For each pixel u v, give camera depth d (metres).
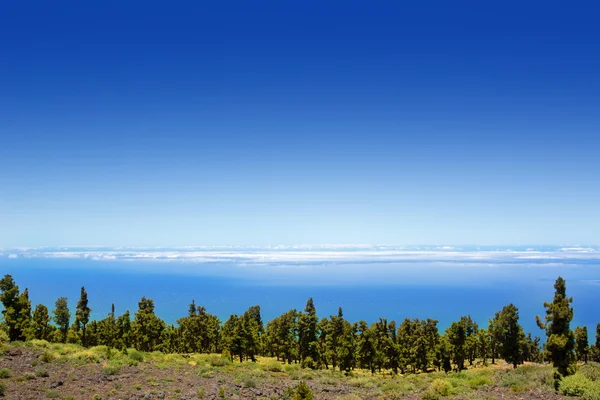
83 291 80.00
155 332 84.62
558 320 29.81
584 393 24.83
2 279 51.84
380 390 34.28
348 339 72.50
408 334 93.06
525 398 25.36
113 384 27.33
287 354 85.94
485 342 95.12
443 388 29.41
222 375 36.19
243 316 93.69
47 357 31.91
